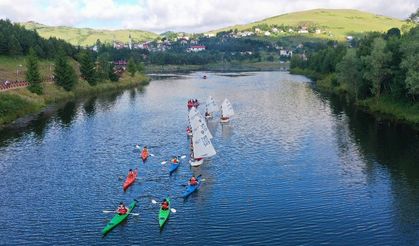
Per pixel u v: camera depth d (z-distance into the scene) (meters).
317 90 166.38
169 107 134.00
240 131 95.56
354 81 124.50
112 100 152.25
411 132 89.69
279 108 125.00
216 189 61.19
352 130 93.31
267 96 152.38
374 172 66.12
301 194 58.38
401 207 53.44
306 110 119.94
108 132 97.69
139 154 79.31
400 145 80.31
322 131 93.19
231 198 57.81
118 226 50.66
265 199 57.09
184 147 83.81
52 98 147.75
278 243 45.66
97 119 114.06
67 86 162.25
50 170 70.62
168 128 101.19
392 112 105.75
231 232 48.44
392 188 59.53
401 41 110.06
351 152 76.81
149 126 103.88
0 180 66.06
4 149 83.44
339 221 50.25
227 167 70.50
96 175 68.06
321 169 68.19
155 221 51.78
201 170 69.38
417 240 45.56
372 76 112.12
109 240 47.44
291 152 77.94
